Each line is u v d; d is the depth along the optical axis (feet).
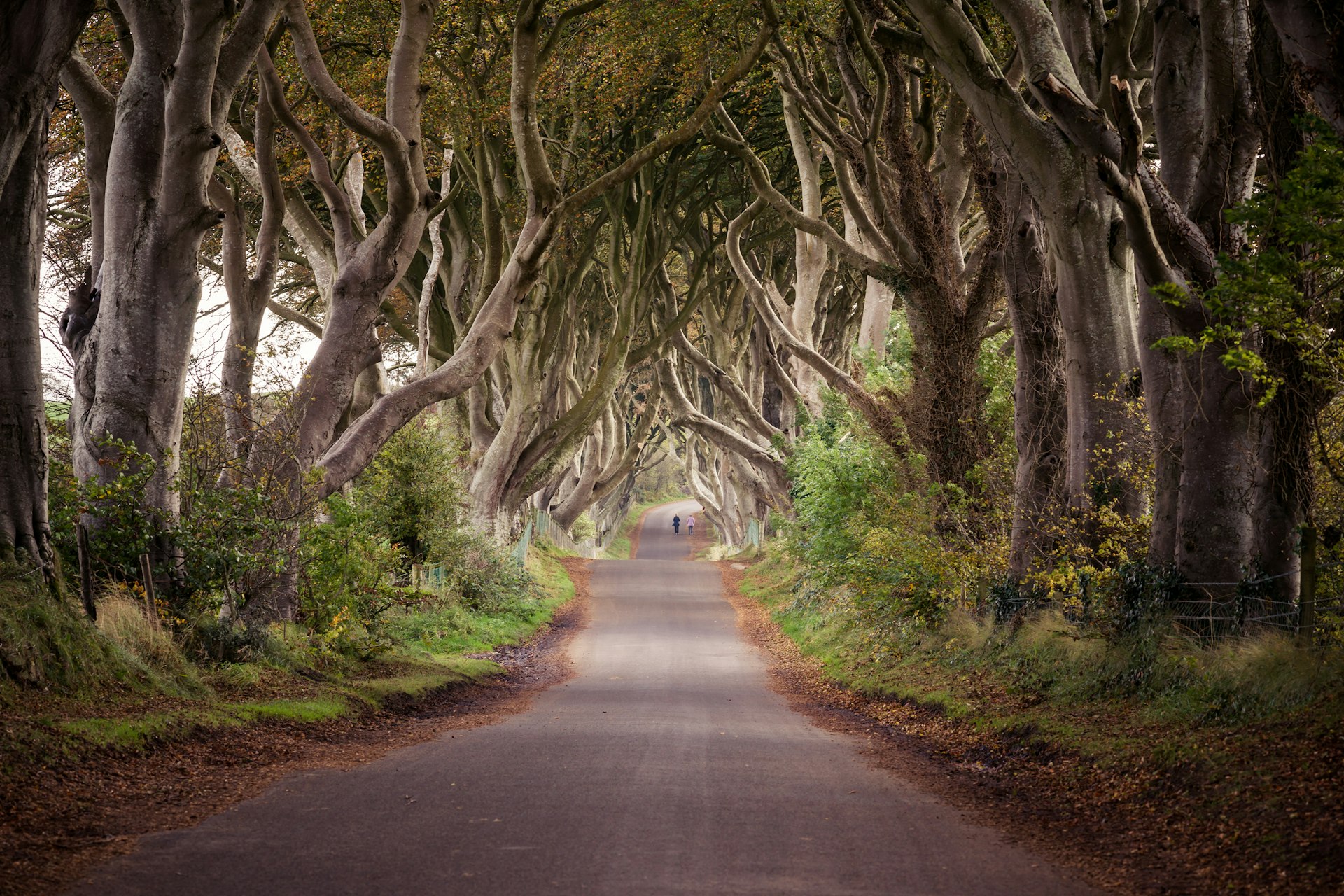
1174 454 55.72
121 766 34.99
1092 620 57.62
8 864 23.54
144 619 51.39
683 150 138.10
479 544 129.59
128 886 22.38
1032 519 71.77
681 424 176.86
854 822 29.99
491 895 22.11
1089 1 62.69
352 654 71.72
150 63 59.82
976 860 26.13
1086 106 45.78
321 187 81.51
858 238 125.08
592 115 123.03
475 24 99.45
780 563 168.86
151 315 60.23
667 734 48.75
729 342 173.37
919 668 71.41
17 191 47.21
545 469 150.20
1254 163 49.98
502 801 31.76
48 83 43.78
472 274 142.41
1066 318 64.39
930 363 85.35
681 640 115.03
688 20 92.94
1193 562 52.39
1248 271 33.17
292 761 39.63
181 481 62.18
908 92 93.15
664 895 22.25
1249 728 35.68
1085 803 33.30
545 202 87.51
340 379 77.82
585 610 145.28
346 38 95.50
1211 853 26.05
